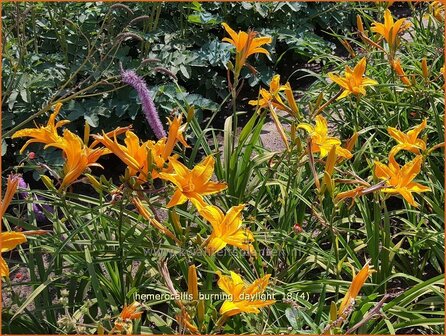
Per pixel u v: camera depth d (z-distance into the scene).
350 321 1.75
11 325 1.72
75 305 1.73
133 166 1.53
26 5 2.72
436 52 2.85
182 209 2.03
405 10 4.19
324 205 2.21
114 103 2.72
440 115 2.56
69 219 1.75
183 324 1.48
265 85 3.37
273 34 3.28
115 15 2.92
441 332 1.86
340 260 1.97
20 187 1.91
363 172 2.46
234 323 1.76
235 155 2.21
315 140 1.86
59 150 2.57
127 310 1.51
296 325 1.68
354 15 3.88
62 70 2.75
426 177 2.27
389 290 2.09
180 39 3.10
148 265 1.88
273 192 2.32
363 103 2.62
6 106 2.63
